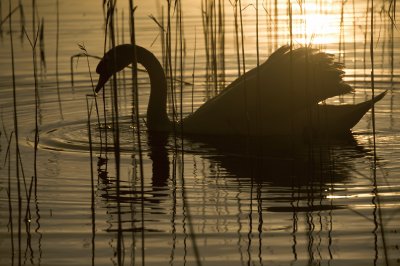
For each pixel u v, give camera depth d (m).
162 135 13.10
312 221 8.90
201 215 9.12
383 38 19.56
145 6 22.45
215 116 13.06
